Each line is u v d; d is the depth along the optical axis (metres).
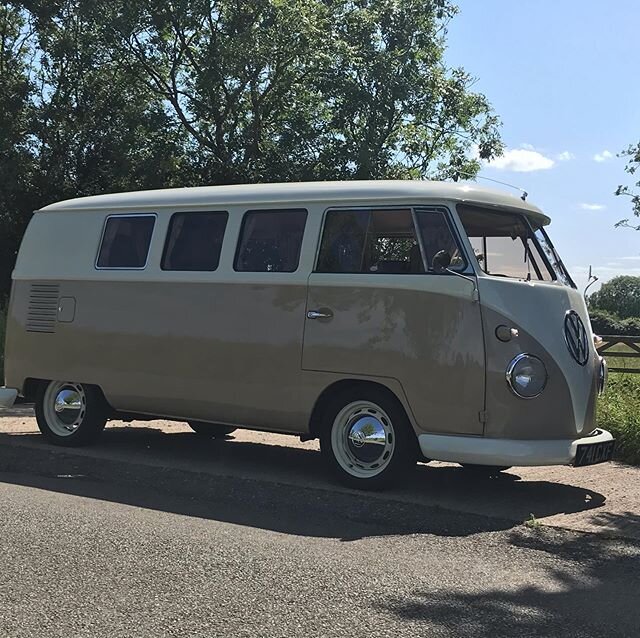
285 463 7.91
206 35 24.75
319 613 4.10
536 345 6.24
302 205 7.07
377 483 6.52
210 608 4.15
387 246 6.63
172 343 7.61
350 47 24.05
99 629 3.87
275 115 26.25
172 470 7.24
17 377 8.73
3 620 3.97
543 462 6.12
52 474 7.60
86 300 8.24
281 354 6.97
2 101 23.70
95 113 24.89
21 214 24.23
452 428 6.22
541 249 7.04
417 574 4.72
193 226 7.68
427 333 6.32
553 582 4.63
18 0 23.56
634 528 5.65
